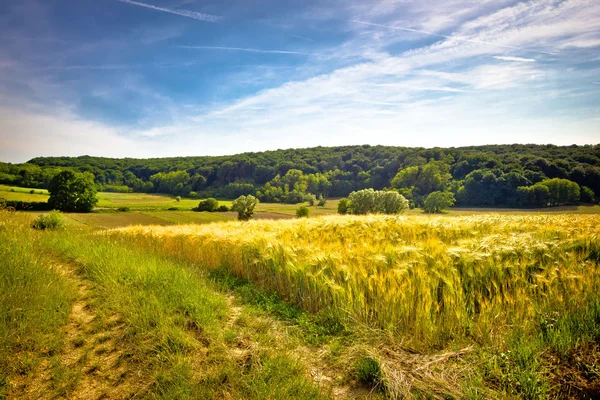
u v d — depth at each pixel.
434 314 4.64
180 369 3.62
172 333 4.31
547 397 3.12
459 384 3.39
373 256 6.12
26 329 4.20
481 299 5.06
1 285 4.98
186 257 9.85
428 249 6.71
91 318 4.91
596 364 3.46
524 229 10.62
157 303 5.12
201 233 10.49
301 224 12.06
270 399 3.20
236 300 6.34
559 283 5.09
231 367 3.74
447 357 3.95
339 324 5.06
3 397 3.24
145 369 3.75
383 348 4.27
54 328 4.45
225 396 3.34
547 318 4.35
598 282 4.95
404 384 3.48
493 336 4.29
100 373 3.69
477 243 6.90
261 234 9.09
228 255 8.75
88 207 63.75
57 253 8.63
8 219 10.01
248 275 7.70
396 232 9.76
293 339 4.64
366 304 5.24
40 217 15.20
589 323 4.19
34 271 5.87
